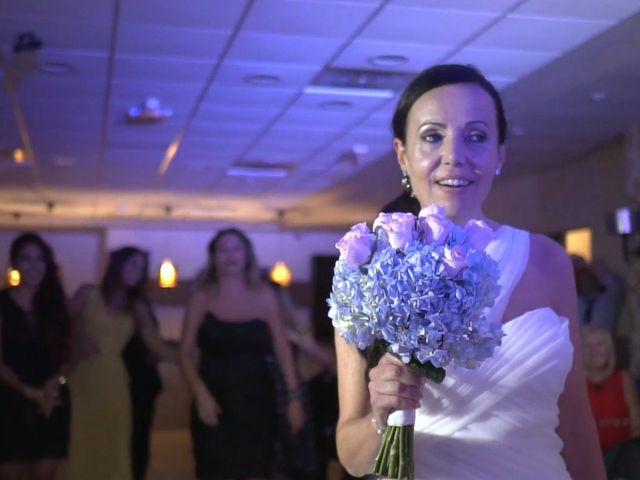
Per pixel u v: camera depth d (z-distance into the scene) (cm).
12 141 966
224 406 439
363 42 607
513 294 149
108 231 1744
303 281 1814
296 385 449
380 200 1455
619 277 784
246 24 568
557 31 580
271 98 766
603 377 418
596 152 887
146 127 884
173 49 623
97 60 650
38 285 468
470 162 151
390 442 134
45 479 472
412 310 125
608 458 334
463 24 566
